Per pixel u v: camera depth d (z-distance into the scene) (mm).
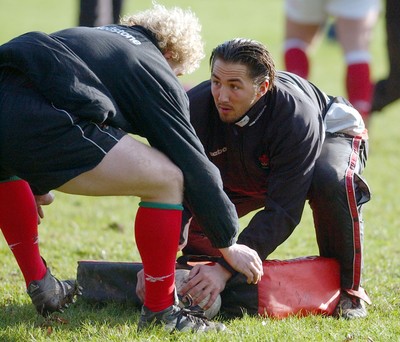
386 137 44062
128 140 14758
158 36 15656
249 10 91438
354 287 17859
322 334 15969
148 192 14984
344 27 37688
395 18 37188
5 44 14727
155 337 15266
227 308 17172
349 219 17406
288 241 25562
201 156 15039
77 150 14375
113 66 14703
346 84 38000
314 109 17250
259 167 17500
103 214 29141
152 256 15359
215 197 15039
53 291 16797
